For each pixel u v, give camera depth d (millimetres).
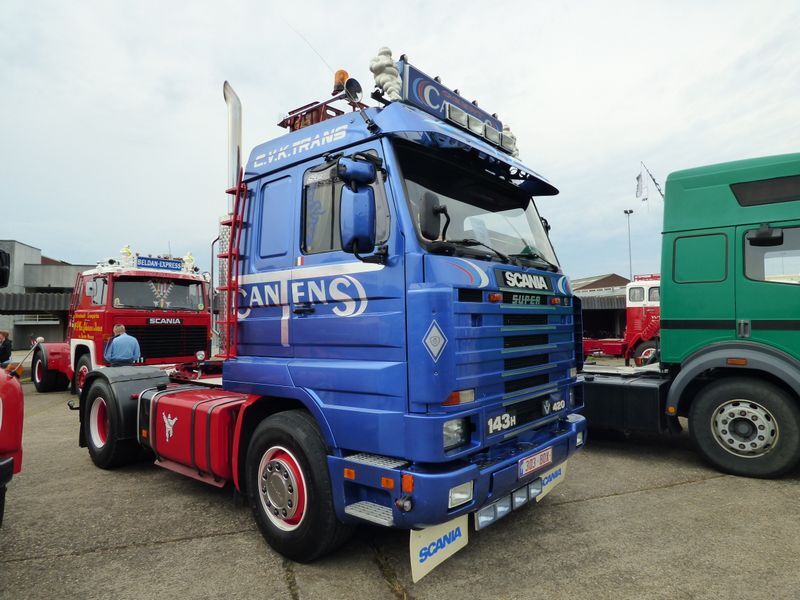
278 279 3729
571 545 3600
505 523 4000
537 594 2971
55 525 4090
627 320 16438
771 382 5137
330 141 3537
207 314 11742
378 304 3041
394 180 3086
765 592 2961
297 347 3553
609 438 6922
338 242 3352
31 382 15977
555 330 3910
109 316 10133
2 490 2994
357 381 3066
